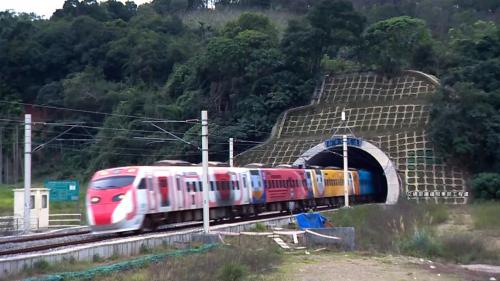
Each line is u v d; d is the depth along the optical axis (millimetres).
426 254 23438
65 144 77125
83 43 87438
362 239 26406
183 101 70750
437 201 49281
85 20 90062
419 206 42312
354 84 66438
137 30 90438
